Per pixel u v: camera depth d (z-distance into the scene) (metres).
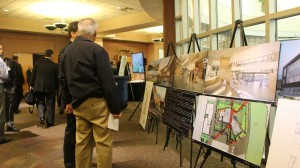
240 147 2.13
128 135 4.39
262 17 2.87
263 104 2.01
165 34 5.07
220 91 2.66
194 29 4.43
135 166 3.05
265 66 2.18
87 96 2.24
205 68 2.99
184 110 2.97
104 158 2.33
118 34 13.03
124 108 7.07
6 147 3.89
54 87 5.09
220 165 3.00
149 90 4.48
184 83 3.51
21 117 6.22
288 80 1.98
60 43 11.96
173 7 5.06
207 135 2.51
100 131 2.30
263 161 2.36
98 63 2.21
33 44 11.19
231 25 3.34
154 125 4.93
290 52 2.00
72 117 2.68
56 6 8.05
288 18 2.70
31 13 8.95
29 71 8.88
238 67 2.46
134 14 9.62
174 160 3.21
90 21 2.36
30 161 3.32
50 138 4.34
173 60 4.02
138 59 6.09
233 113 2.26
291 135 1.64
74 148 2.74
